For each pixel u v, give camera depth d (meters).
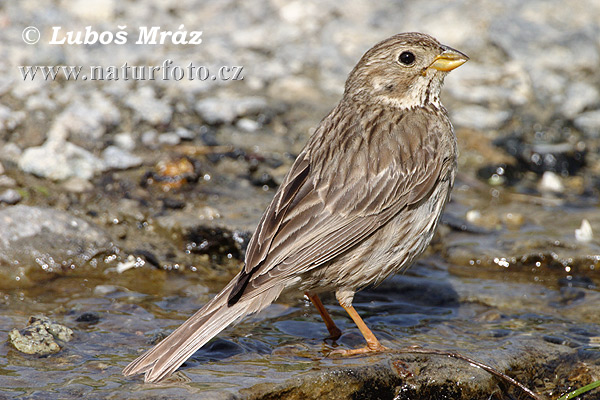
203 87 14.49
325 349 8.30
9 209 10.59
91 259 10.27
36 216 10.55
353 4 17.11
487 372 7.83
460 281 10.27
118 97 13.70
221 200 11.74
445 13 16.97
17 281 9.76
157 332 8.50
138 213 11.20
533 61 16.00
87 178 11.81
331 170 8.44
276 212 8.10
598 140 14.57
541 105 15.28
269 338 8.58
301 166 8.59
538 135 14.53
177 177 12.05
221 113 13.83
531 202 12.67
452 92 15.43
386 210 8.41
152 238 10.90
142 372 7.29
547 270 10.65
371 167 8.48
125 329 8.59
